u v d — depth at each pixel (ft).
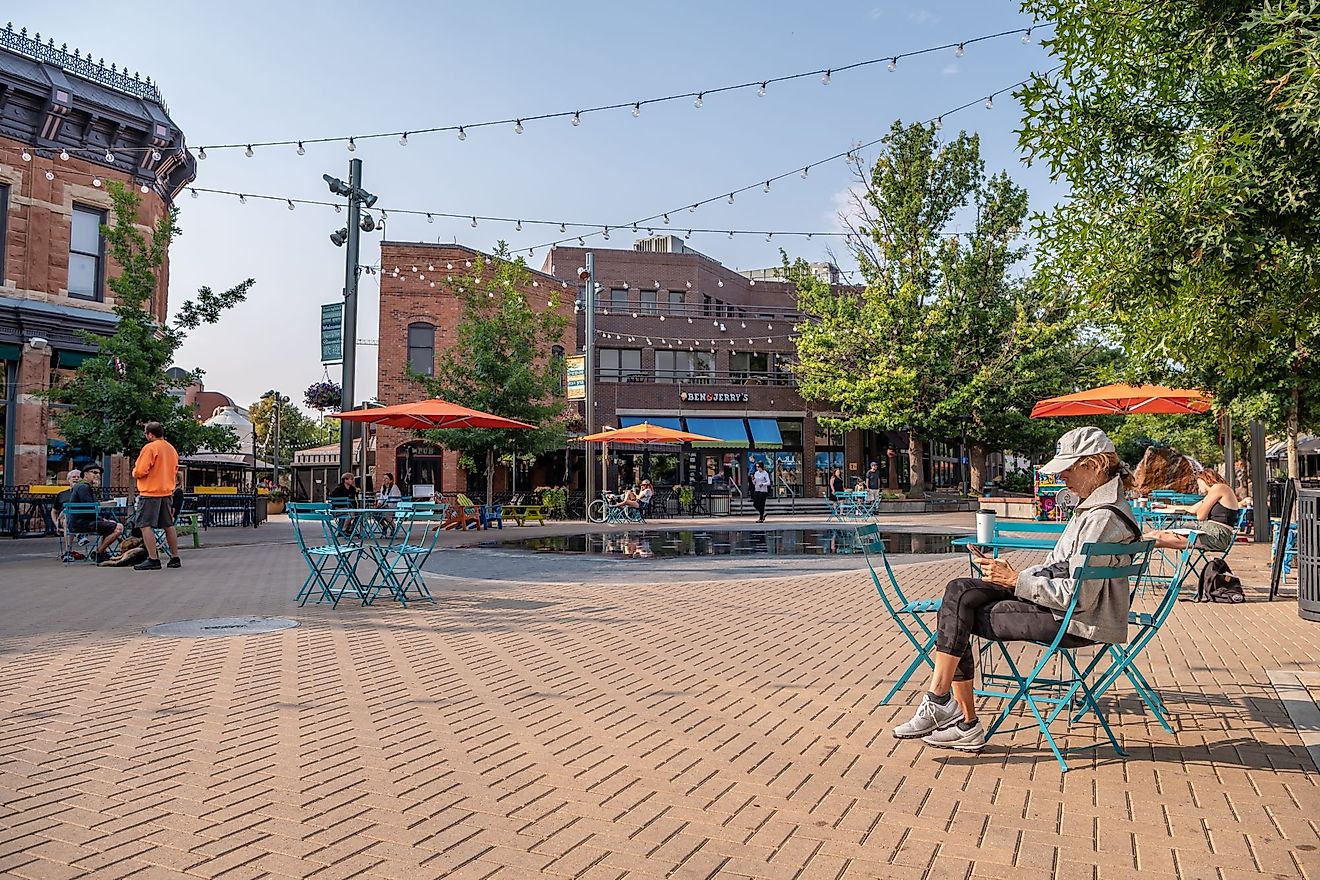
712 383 138.31
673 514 106.83
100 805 12.17
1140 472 23.91
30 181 69.15
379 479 106.11
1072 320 22.26
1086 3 17.34
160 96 77.92
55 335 69.82
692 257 147.33
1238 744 14.98
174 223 56.08
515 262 85.25
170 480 42.98
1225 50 16.38
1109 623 13.99
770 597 32.99
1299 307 17.30
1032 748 14.90
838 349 120.26
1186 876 10.07
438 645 23.56
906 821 11.75
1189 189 15.94
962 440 123.95
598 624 26.91
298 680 19.51
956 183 115.96
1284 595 32.71
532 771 13.66
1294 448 64.39
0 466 67.77
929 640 17.22
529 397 84.28
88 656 21.89
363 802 12.34
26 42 68.95
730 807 12.23
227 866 10.29
